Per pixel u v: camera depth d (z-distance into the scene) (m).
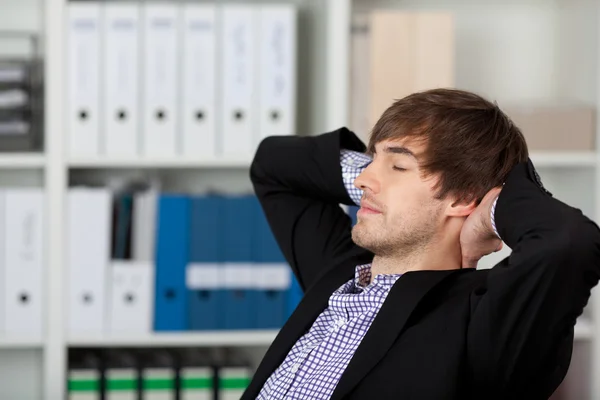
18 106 3.15
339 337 1.60
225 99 3.10
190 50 3.08
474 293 1.49
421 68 3.11
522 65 3.55
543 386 1.45
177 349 3.46
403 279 1.56
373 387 1.50
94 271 3.11
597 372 3.22
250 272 3.15
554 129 3.24
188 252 3.13
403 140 1.60
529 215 1.40
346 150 1.93
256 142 3.12
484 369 1.43
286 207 1.96
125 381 3.14
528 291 1.35
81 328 3.12
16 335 3.11
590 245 1.34
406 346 1.49
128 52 3.06
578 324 3.23
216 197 3.12
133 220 3.12
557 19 3.54
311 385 1.58
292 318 1.73
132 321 3.14
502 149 1.60
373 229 1.61
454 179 1.58
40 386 3.52
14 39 3.39
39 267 3.11
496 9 3.53
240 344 3.52
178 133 3.11
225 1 3.43
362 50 3.14
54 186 3.08
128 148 3.09
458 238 1.62
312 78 3.40
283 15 3.10
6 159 3.07
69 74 3.06
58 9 3.03
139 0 3.30
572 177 3.41
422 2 3.48
